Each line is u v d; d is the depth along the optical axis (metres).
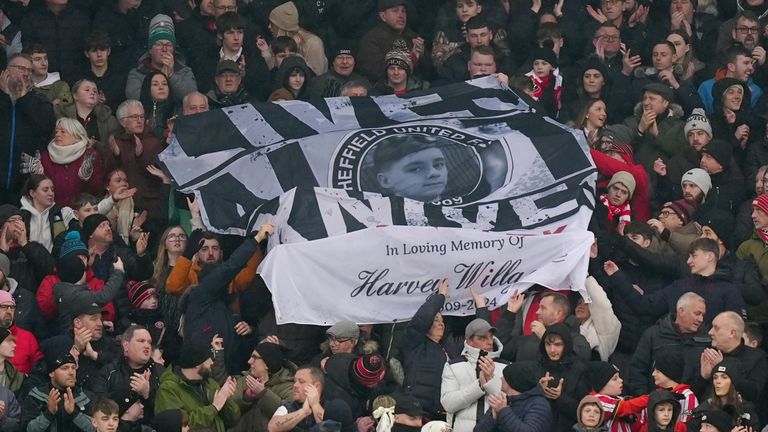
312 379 29.77
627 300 33.16
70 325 32.56
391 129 35.53
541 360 30.62
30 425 29.41
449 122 35.91
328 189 33.91
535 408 28.92
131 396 29.83
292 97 39.31
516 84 38.16
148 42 40.16
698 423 29.14
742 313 33.03
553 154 35.19
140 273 34.03
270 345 30.58
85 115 37.97
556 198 34.50
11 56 37.75
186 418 28.70
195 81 39.81
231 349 32.62
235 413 29.58
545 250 33.28
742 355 31.58
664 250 34.66
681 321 32.16
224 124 35.47
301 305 32.66
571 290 33.50
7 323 31.14
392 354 33.00
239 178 34.66
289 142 35.09
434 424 29.41
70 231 33.44
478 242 33.19
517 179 34.84
